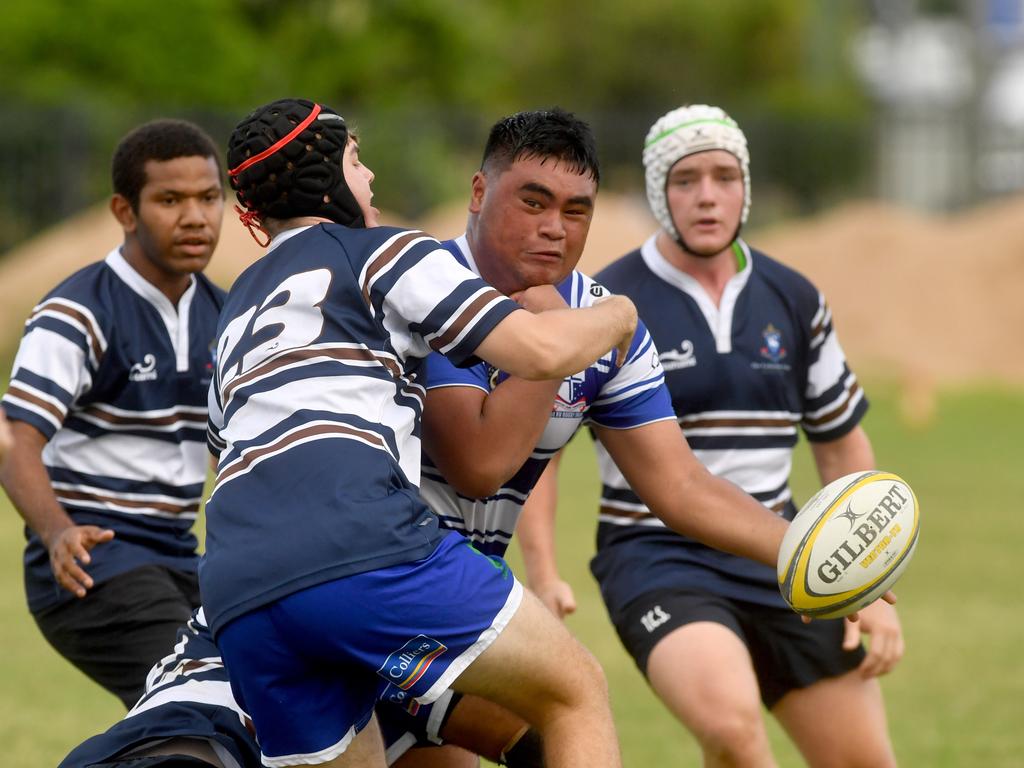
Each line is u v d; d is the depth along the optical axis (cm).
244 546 1092
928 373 7256
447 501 1313
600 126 10919
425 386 1212
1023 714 2220
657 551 1619
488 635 1106
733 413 1647
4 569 3225
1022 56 14438
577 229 1254
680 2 15088
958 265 8550
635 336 1351
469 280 1133
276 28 10825
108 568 1597
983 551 3500
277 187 1197
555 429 1331
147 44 9862
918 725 2156
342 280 1146
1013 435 5606
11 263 8300
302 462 1097
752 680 1492
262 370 1134
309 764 1142
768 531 1317
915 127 12481
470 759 1425
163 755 1217
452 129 10275
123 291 1638
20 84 9544
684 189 1642
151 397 1634
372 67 10750
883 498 1291
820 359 1692
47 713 2177
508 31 13200
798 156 11875
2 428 1037
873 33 15800
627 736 2098
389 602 1084
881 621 1584
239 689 1153
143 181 1622
